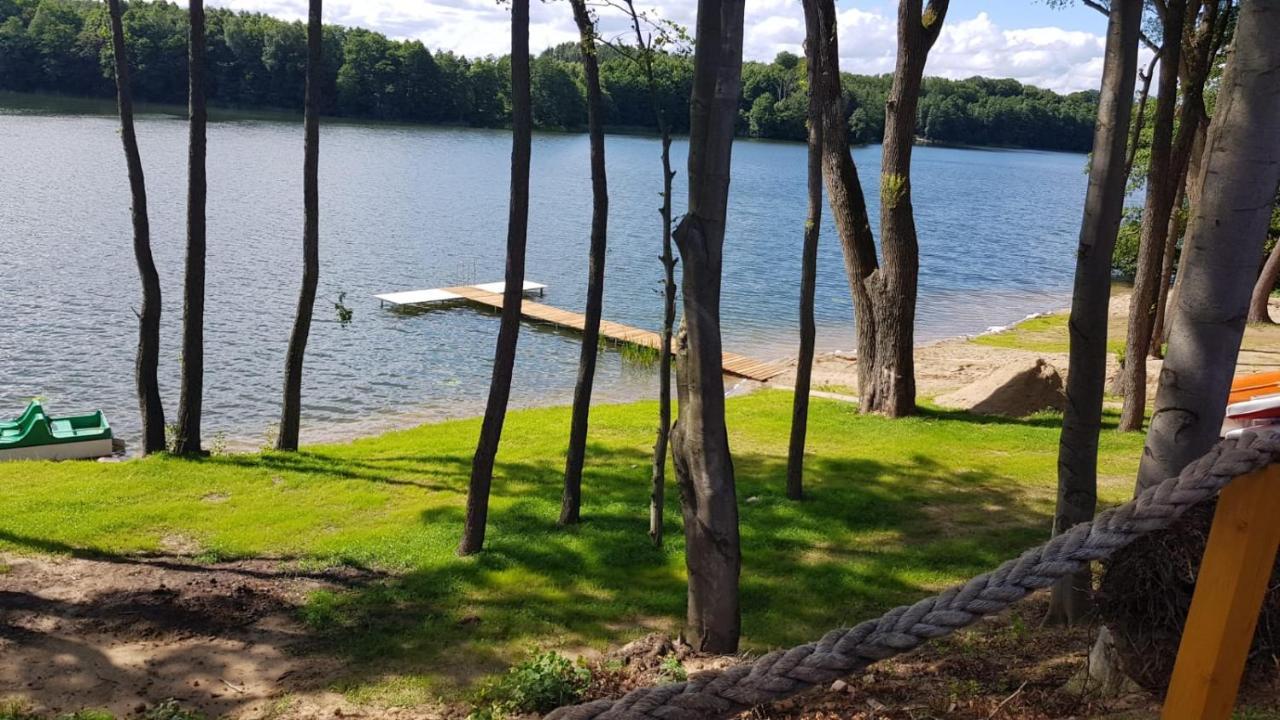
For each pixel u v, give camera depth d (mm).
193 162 16734
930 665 7887
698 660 9383
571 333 35562
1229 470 2211
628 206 77750
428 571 12273
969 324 42406
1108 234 7922
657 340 33469
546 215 70312
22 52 124438
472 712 8367
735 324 39656
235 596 11477
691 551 9656
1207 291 4789
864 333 21156
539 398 26953
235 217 57656
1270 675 4504
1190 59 19922
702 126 9062
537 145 138750
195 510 14578
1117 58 7688
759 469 16719
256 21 141875
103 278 39375
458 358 31359
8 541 12930
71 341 30172
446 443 19359
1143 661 4602
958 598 2051
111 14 16125
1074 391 8312
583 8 12242
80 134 92688
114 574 12055
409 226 60250
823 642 2021
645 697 1932
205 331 32656
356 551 12906
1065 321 41719
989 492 15336
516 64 11992
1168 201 18172
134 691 9219
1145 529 2156
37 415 19766
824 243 65562
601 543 13219
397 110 152250
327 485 16047
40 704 8906
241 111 138375
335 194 71688
